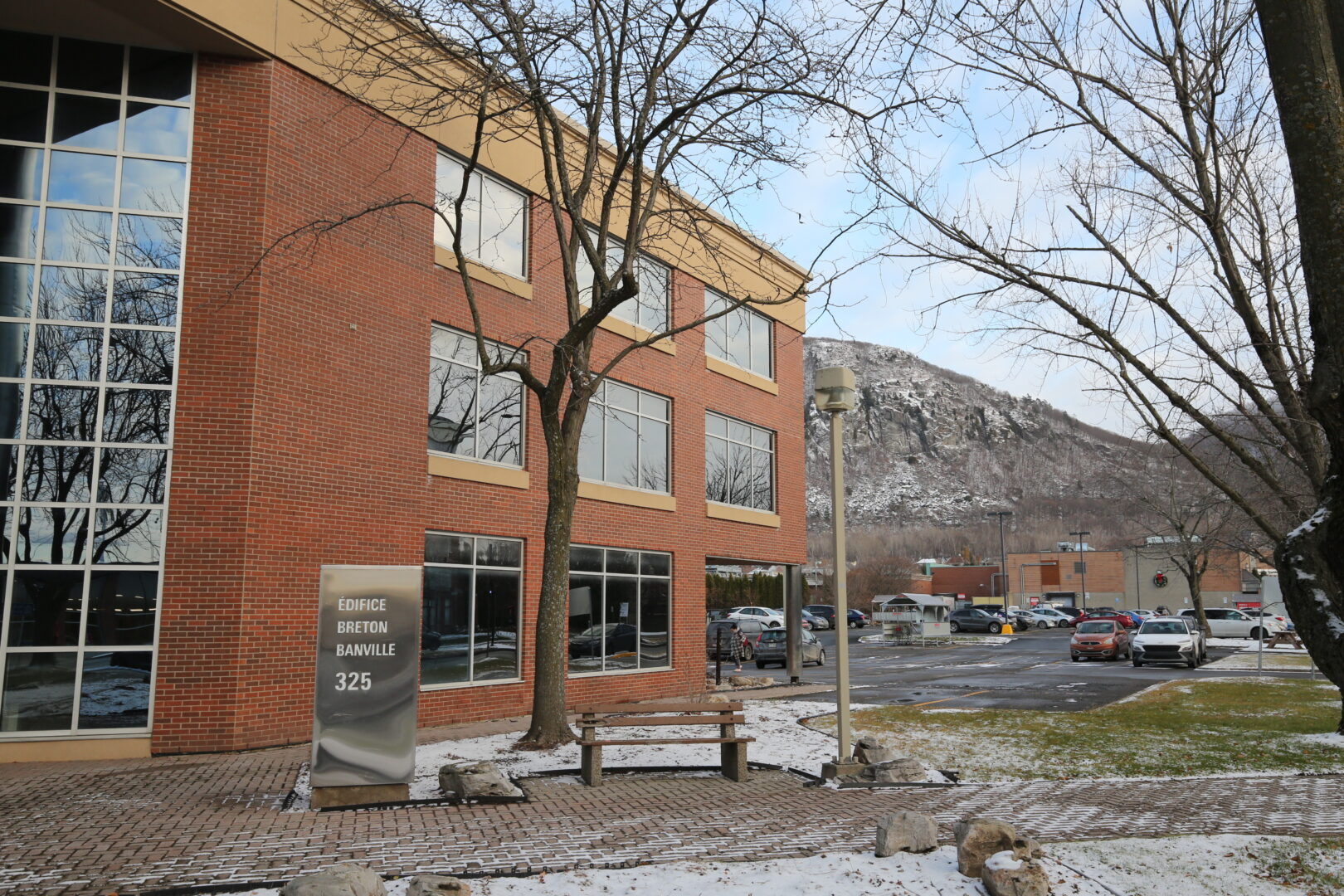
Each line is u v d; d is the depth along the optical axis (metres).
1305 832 8.05
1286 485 18.30
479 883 6.32
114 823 8.28
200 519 13.15
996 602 103.00
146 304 13.37
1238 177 12.61
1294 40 5.47
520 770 11.25
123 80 13.62
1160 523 55.06
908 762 11.07
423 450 16.28
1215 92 12.28
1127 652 38.59
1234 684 24.61
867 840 7.74
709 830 8.16
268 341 13.73
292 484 13.97
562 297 19.70
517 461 18.58
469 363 17.64
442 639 16.56
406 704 9.36
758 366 27.11
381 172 15.88
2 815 8.65
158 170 13.62
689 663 22.89
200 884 6.31
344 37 15.12
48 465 12.82
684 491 23.22
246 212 13.75
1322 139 5.39
